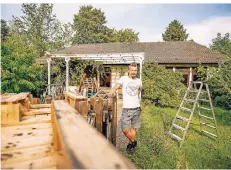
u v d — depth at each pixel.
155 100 11.02
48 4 19.19
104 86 15.66
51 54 12.09
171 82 10.85
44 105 3.43
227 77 9.27
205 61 14.03
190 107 10.03
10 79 8.94
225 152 4.35
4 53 8.88
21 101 2.72
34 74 9.96
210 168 3.53
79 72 14.17
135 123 4.16
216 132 5.62
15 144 1.62
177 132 5.78
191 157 3.99
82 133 1.00
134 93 4.07
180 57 15.30
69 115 1.53
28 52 9.84
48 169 1.22
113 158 0.68
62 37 19.00
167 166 3.50
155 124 6.36
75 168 0.59
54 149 1.39
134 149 4.00
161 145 4.36
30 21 19.52
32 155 1.41
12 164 1.28
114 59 12.62
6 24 19.52
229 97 9.80
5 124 2.19
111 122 4.01
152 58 15.51
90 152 0.73
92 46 19.17
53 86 10.83
